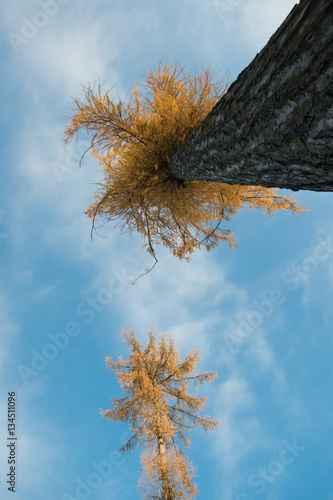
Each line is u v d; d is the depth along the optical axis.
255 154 1.30
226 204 3.72
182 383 7.90
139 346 7.98
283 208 3.79
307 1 0.96
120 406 7.19
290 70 0.94
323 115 0.87
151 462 6.31
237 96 1.33
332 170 1.04
